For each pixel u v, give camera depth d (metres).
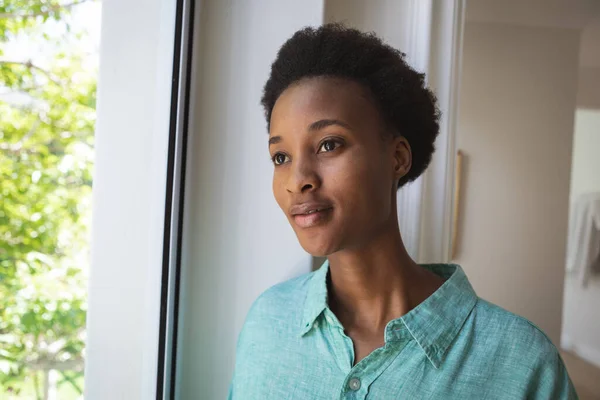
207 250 0.75
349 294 0.55
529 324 0.52
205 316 0.76
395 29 0.82
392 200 0.54
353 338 0.53
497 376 0.49
